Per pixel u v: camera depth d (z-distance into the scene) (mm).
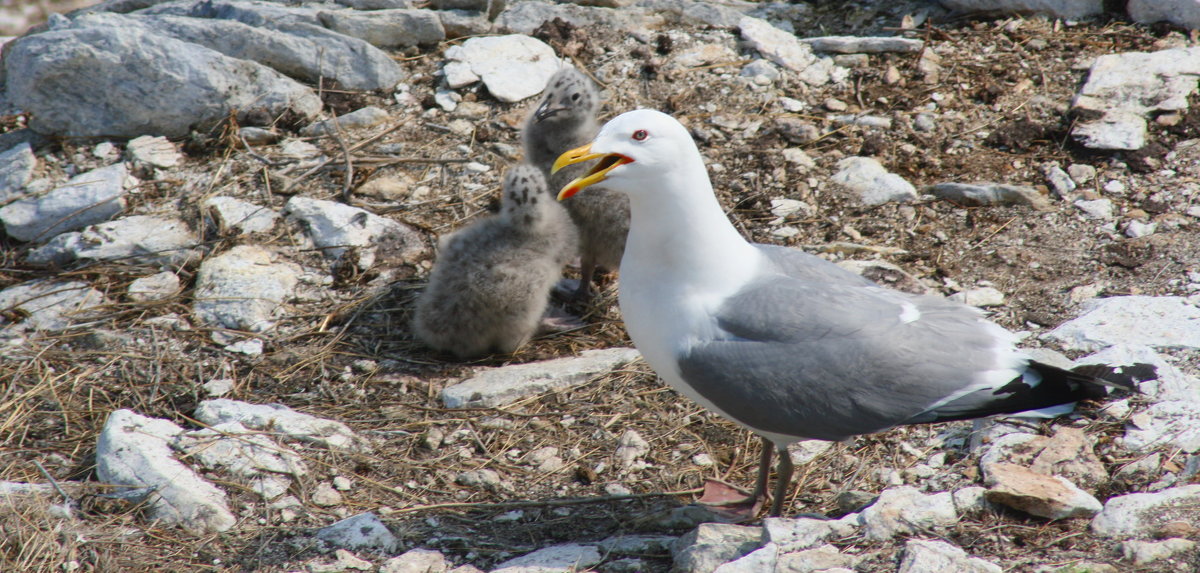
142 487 9000
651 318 8352
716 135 13984
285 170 13703
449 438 10062
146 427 9750
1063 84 14078
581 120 12383
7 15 22859
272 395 10672
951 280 11555
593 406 10398
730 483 9398
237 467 9359
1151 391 9406
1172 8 14656
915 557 7312
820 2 16516
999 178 12844
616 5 16531
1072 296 11078
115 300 11930
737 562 7461
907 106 14094
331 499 9203
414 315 11609
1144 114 13219
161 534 8633
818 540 7855
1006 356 8070
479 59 15359
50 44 13758
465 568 8062
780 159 13500
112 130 14250
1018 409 7926
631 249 8438
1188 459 8602
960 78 14406
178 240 12695
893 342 7938
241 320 11578
